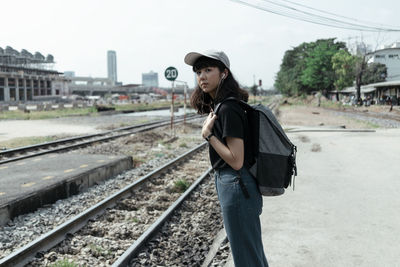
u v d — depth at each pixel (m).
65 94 129.88
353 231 4.45
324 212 5.23
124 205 5.89
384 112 38.69
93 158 8.96
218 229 4.85
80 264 3.70
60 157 9.12
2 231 4.66
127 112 42.94
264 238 4.29
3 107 38.97
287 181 2.20
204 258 3.90
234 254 2.16
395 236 4.26
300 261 3.65
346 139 14.30
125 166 9.09
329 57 67.50
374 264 3.54
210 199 6.25
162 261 3.81
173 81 16.30
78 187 6.80
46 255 3.85
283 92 120.81
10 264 3.53
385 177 7.51
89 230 4.68
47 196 5.89
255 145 2.09
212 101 2.35
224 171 2.14
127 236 4.60
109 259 3.87
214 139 2.02
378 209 5.33
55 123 23.98
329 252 3.85
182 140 15.49
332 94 86.06
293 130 17.94
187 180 7.87
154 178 7.79
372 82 73.12
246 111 2.14
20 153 11.16
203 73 2.16
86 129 19.97
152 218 5.30
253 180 2.11
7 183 6.23
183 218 5.25
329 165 8.91
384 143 12.95
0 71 96.56
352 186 6.78
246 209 2.08
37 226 4.92
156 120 28.14
